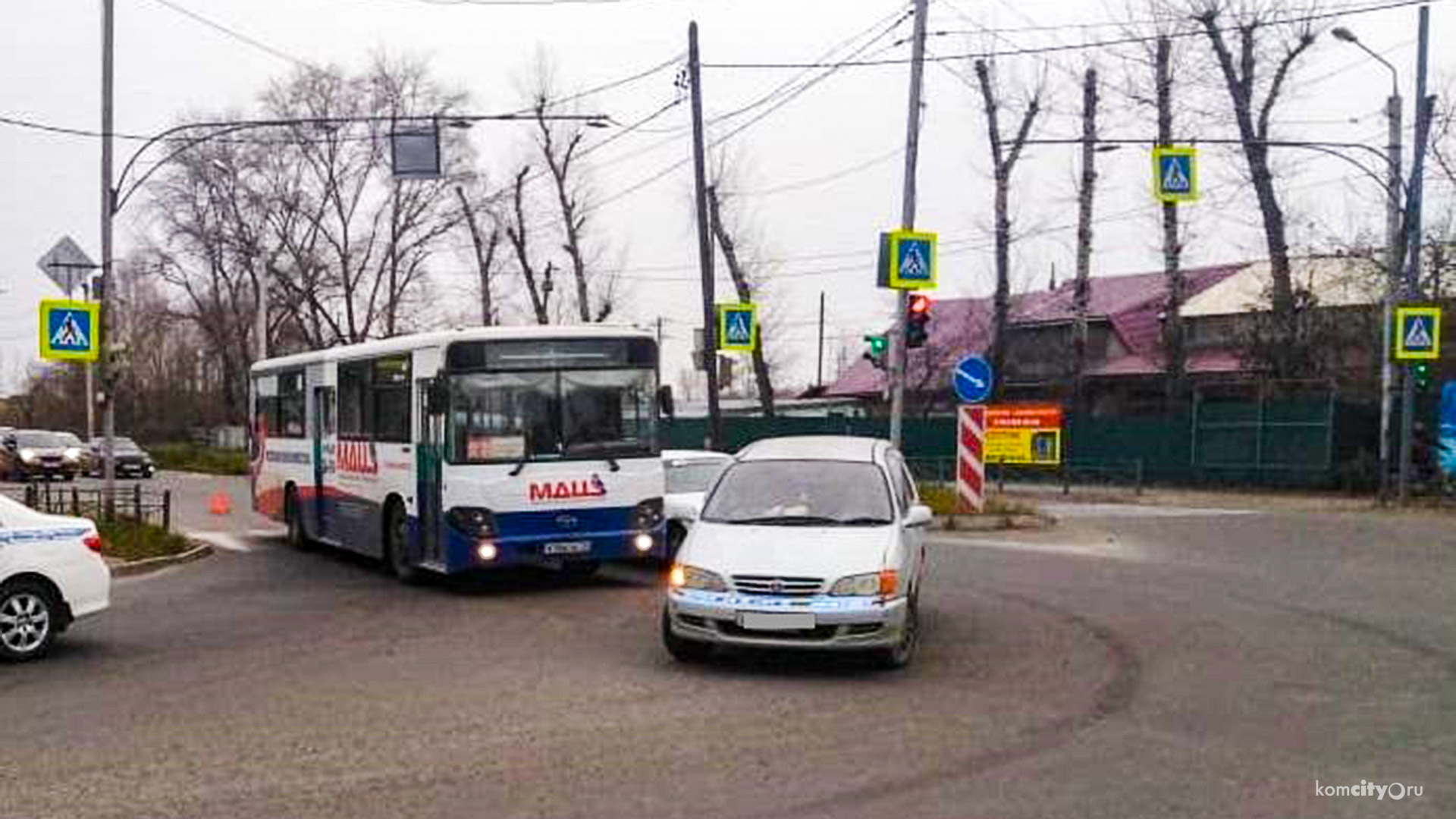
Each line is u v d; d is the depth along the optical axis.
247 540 22.31
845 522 10.62
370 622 12.81
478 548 14.34
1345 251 41.34
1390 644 11.28
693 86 29.42
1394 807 6.50
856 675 9.94
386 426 16.47
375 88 50.94
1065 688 9.45
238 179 52.41
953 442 40.94
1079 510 28.44
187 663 10.66
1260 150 37.34
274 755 7.61
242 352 60.69
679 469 17.12
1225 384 45.31
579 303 49.91
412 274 53.81
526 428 14.66
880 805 6.56
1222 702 8.95
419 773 7.21
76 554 11.12
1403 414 28.81
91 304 20.91
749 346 28.89
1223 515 26.48
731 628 9.89
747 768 7.27
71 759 7.54
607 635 11.87
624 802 6.62
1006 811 6.44
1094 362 51.44
